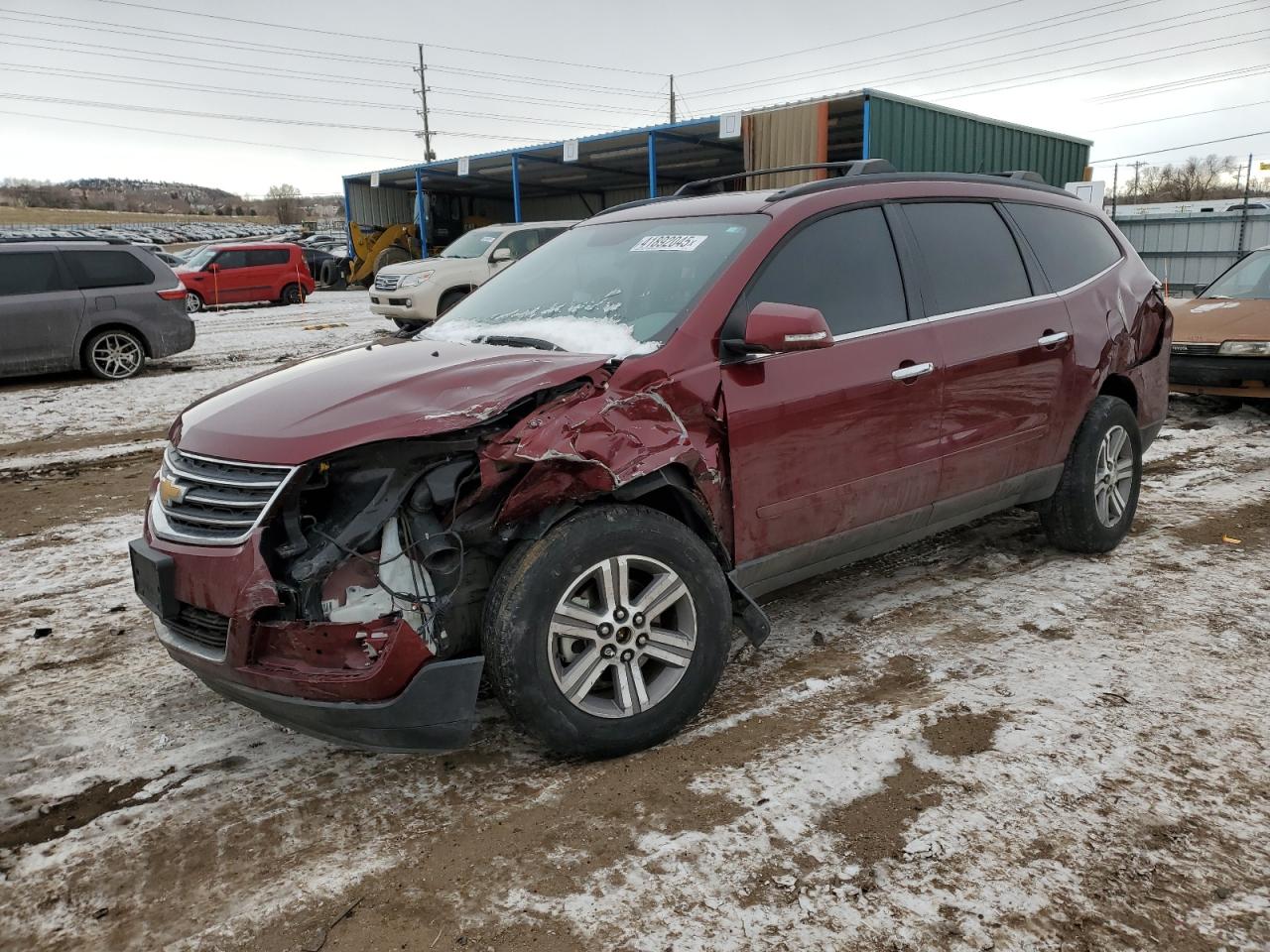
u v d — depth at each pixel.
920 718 3.13
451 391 2.75
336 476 2.71
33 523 5.86
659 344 3.07
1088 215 4.89
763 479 3.22
